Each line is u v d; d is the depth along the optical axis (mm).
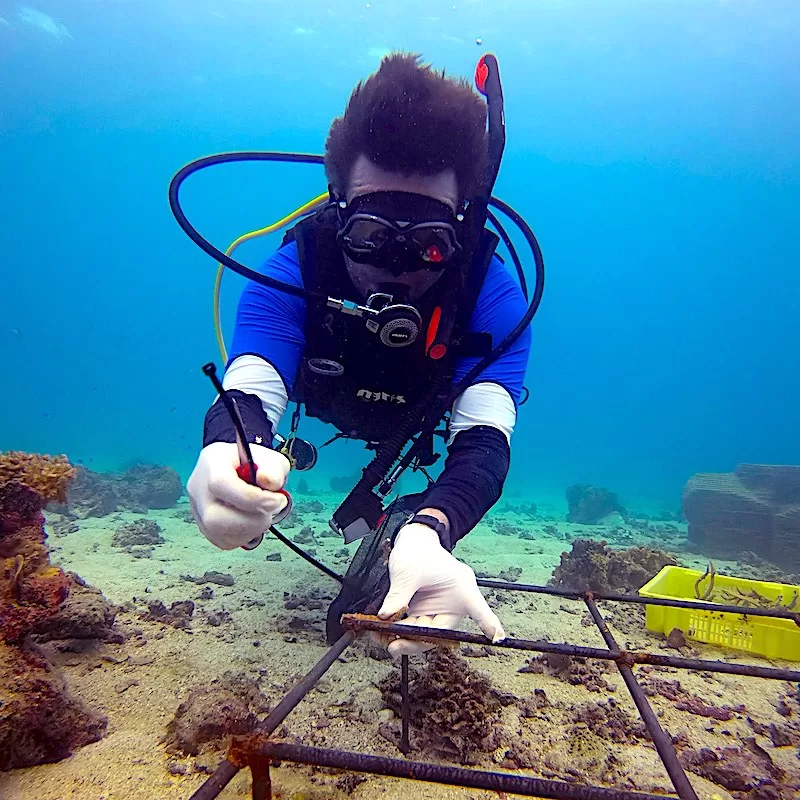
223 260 2197
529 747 2055
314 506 8383
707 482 8586
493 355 2209
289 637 2936
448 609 1587
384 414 2646
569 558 4301
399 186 2041
